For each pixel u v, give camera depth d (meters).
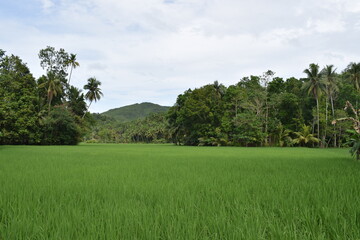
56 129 52.44
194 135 58.44
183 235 2.76
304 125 50.41
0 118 34.50
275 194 4.64
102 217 3.36
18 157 15.66
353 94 49.62
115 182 6.29
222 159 14.87
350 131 14.71
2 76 36.25
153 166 10.55
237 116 51.19
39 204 4.14
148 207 3.86
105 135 115.12
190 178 6.98
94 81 61.06
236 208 3.72
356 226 2.95
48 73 50.62
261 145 51.50
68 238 2.70
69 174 7.91
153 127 110.81
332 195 4.48
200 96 55.59
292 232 2.78
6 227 3.05
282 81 57.53
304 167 9.92
